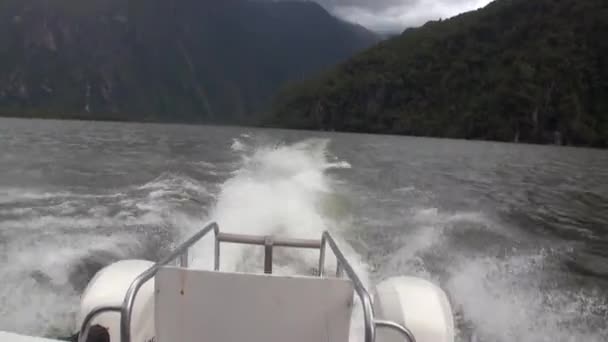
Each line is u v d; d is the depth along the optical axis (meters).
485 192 12.27
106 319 2.50
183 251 2.27
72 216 7.06
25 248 5.38
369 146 38.44
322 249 2.95
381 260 5.71
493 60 101.12
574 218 9.12
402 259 5.78
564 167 25.30
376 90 110.62
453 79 103.06
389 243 6.42
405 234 6.93
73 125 63.28
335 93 115.56
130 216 7.18
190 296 1.83
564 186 15.08
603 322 4.18
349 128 111.06
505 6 109.62
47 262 4.96
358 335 3.30
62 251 5.34
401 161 23.00
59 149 20.39
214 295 1.83
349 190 10.77
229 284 1.82
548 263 5.84
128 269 2.80
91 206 7.83
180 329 1.85
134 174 12.27
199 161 16.38
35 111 133.88
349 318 1.82
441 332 2.46
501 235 7.17
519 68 87.44
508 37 100.81
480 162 26.02
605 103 84.00
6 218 6.78
